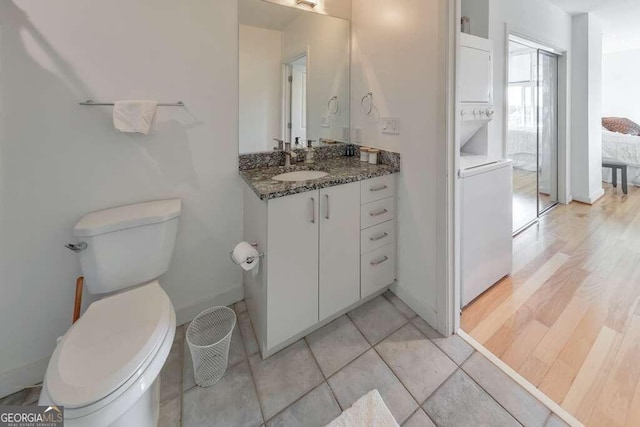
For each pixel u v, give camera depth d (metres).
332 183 1.57
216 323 1.72
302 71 2.00
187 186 1.68
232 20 1.70
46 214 1.35
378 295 2.05
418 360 1.51
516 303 1.93
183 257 1.74
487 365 1.46
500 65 2.61
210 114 1.69
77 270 1.45
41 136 1.30
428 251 1.72
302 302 1.57
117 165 1.48
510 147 3.70
